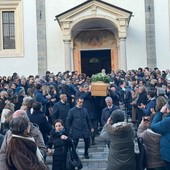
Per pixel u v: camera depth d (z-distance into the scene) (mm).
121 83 22750
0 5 33375
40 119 11766
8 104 11797
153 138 9469
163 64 32500
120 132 8797
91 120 15875
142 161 9305
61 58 32750
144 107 15211
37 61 32969
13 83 20328
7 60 33094
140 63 32500
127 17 30766
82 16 30984
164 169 9461
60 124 11141
